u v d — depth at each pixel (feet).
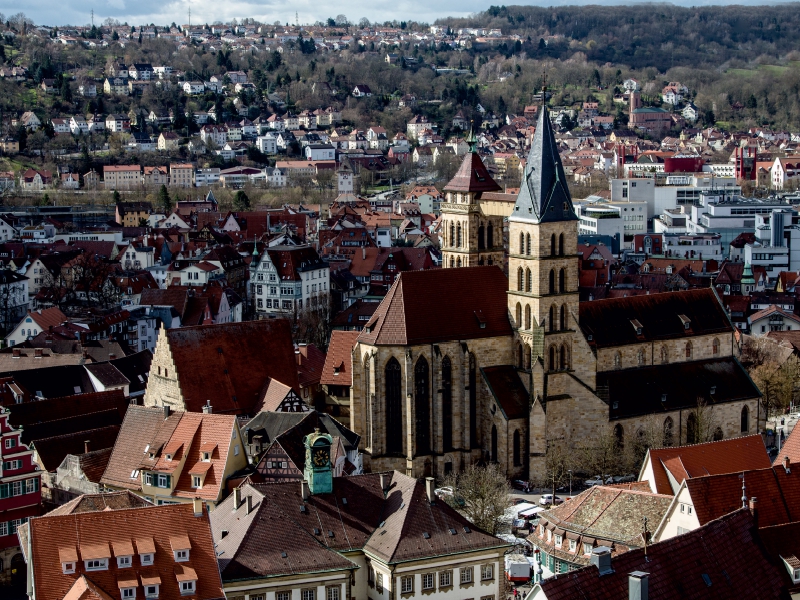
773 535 510.17
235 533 596.70
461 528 615.16
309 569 582.35
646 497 653.30
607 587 443.32
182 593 535.60
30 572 536.42
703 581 466.70
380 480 636.89
